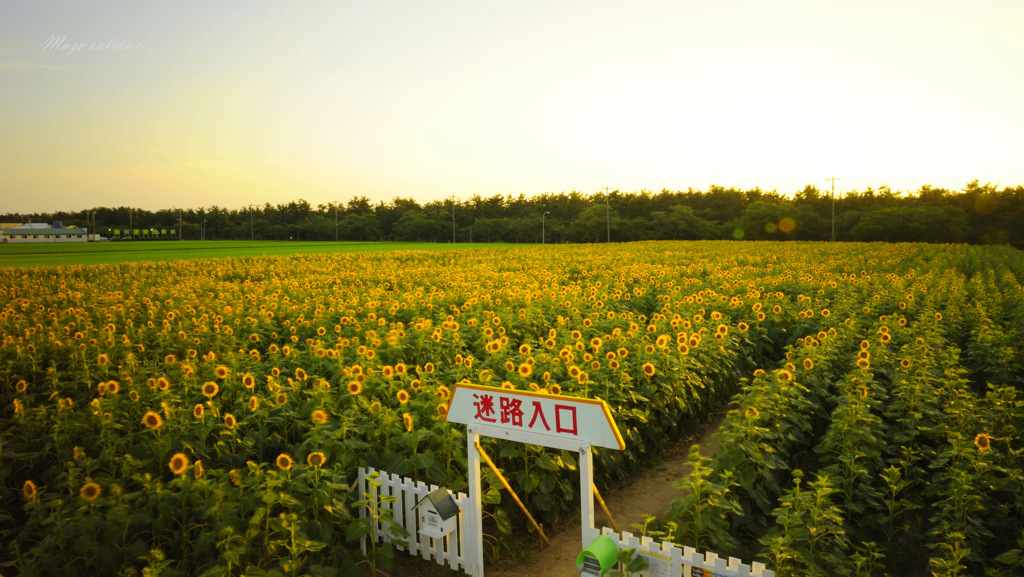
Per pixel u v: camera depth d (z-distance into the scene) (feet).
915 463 25.38
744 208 481.05
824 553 17.49
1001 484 19.76
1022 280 91.20
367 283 85.56
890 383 32.81
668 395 30.58
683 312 48.88
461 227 514.27
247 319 48.19
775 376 26.99
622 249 191.83
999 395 27.30
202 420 23.99
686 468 29.30
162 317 52.08
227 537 16.49
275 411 26.63
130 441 23.53
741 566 14.51
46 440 25.11
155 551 15.90
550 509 23.13
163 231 578.66
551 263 116.88
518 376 27.58
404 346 38.14
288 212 608.60
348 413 23.76
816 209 469.57
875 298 56.80
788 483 25.72
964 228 357.82
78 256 210.18
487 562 21.12
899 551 20.43
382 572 20.18
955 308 51.06
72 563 16.85
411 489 19.98
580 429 15.97
